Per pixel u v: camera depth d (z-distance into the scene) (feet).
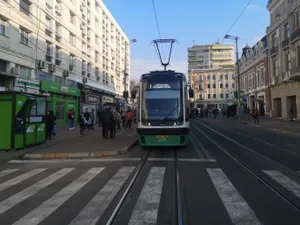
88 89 123.75
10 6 68.80
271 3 124.77
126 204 17.87
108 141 50.03
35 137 45.34
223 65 410.11
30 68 78.74
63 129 79.56
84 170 28.73
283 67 114.83
